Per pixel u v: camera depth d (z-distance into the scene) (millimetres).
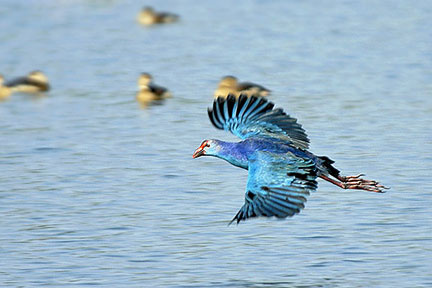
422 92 24891
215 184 17250
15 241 14297
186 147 20141
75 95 26422
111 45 33938
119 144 20516
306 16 38562
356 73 27656
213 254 13562
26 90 26922
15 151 20109
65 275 12867
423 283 12352
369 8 40062
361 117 22250
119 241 14211
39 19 39219
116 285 12453
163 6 42875
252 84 25047
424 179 17047
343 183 9852
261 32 35438
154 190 16891
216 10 41250
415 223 14688
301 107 23469
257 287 12266
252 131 9672
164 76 28547
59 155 19672
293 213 8516
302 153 9383
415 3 41000
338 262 13164
